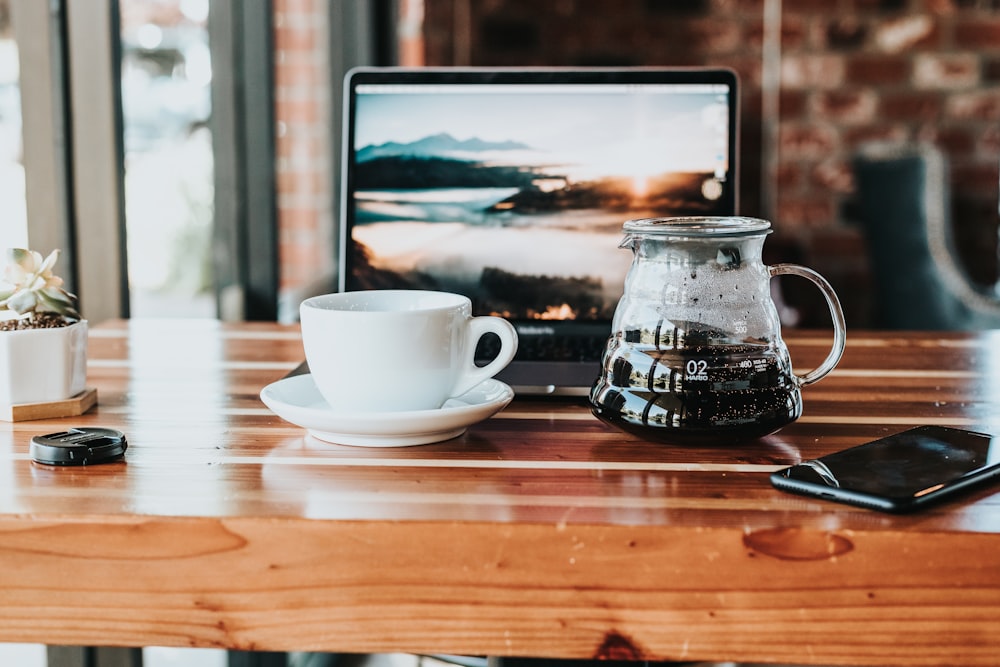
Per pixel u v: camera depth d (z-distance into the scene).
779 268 0.74
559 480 0.65
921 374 0.97
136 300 1.43
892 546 0.56
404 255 1.01
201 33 1.71
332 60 2.52
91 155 1.24
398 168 1.01
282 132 2.06
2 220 1.13
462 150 1.01
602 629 0.58
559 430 0.77
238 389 0.89
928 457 0.67
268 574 0.58
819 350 1.10
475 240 1.01
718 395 0.69
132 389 0.89
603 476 0.66
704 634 0.57
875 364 1.02
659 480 0.65
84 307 1.25
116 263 1.31
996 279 3.36
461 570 0.57
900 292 2.97
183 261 1.65
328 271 2.51
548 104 1.01
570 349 0.97
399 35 3.13
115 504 0.60
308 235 2.32
